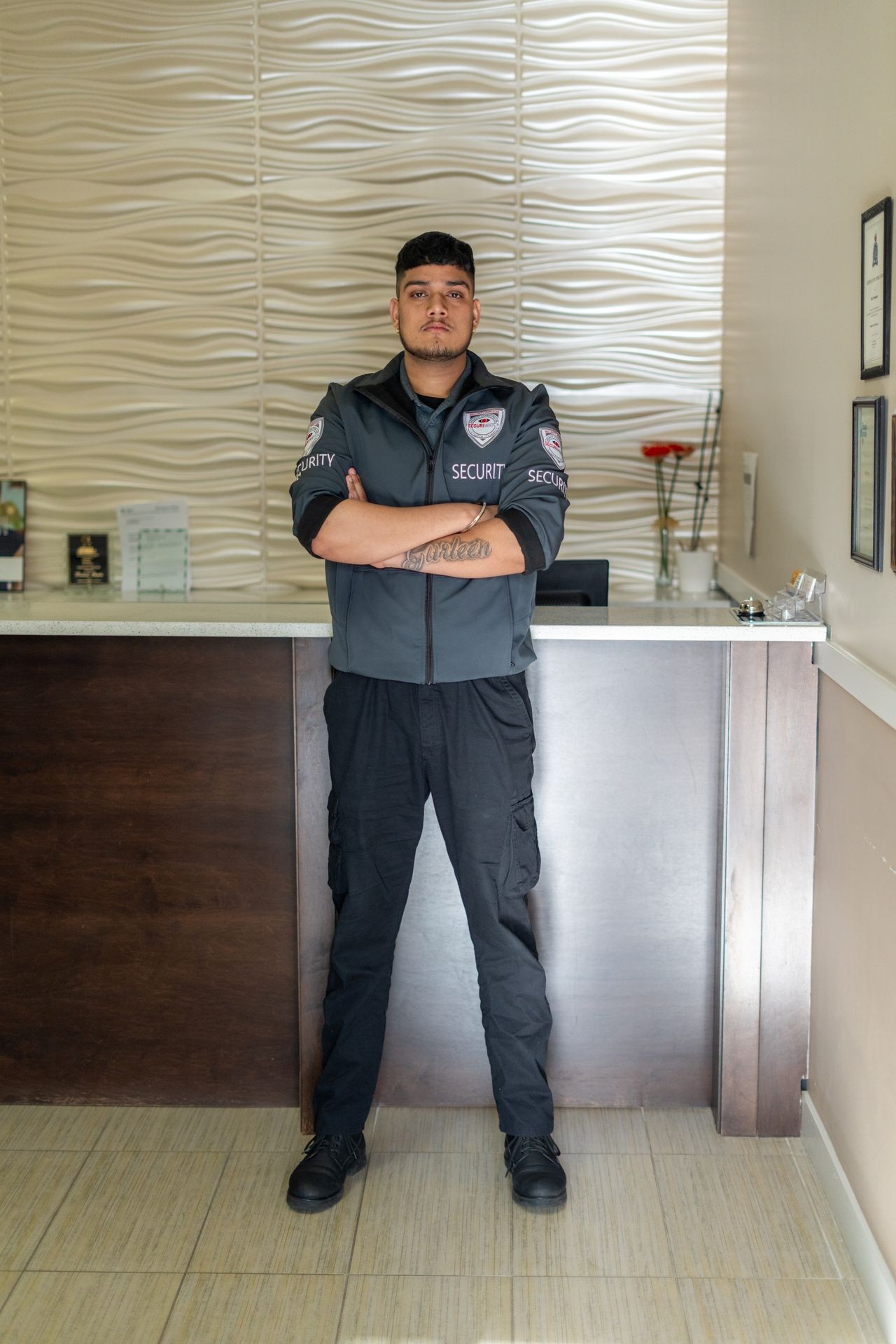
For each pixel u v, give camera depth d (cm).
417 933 281
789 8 293
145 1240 243
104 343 415
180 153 404
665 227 402
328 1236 244
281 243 406
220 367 414
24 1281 231
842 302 246
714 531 418
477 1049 285
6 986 288
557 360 409
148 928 283
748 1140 275
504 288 406
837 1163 248
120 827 280
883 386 217
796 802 266
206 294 410
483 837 250
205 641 272
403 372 260
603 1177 262
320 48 396
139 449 419
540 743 273
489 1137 277
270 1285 230
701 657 270
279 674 272
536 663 271
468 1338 217
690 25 391
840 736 247
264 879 279
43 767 279
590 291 405
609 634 256
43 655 276
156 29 398
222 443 418
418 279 246
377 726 249
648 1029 283
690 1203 253
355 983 259
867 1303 225
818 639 257
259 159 402
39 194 408
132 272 410
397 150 400
